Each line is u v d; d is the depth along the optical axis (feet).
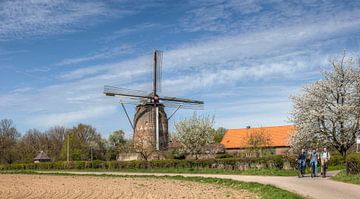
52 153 390.83
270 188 78.33
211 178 113.09
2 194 95.40
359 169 98.43
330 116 154.10
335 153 169.78
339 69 158.30
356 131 155.02
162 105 228.63
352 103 155.94
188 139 226.17
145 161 182.29
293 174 121.80
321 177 108.17
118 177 140.56
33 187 112.37
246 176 122.01
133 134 226.38
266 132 273.13
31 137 410.11
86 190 99.25
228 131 300.61
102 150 366.22
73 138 355.77
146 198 79.00
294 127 172.86
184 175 136.77
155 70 227.81
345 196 67.26
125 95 221.25
